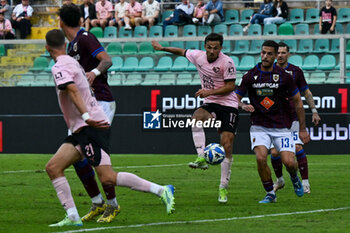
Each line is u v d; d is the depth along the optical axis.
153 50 58.03
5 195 29.44
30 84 56.75
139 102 54.34
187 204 26.56
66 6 23.33
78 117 19.70
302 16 74.69
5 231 19.39
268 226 20.48
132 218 22.33
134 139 54.62
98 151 19.64
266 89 26.55
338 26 71.19
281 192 31.38
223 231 19.42
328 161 48.50
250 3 78.69
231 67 27.88
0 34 72.88
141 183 19.81
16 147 55.69
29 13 77.50
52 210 24.58
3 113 55.66
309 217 22.67
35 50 57.31
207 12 72.50
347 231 19.53
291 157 26.89
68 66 19.42
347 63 54.44
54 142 55.28
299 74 31.77
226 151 27.38
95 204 21.66
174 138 54.25
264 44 26.52
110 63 22.94
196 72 54.72
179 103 53.84
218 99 28.06
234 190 31.92
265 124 26.86
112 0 78.94
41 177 38.03
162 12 77.19
